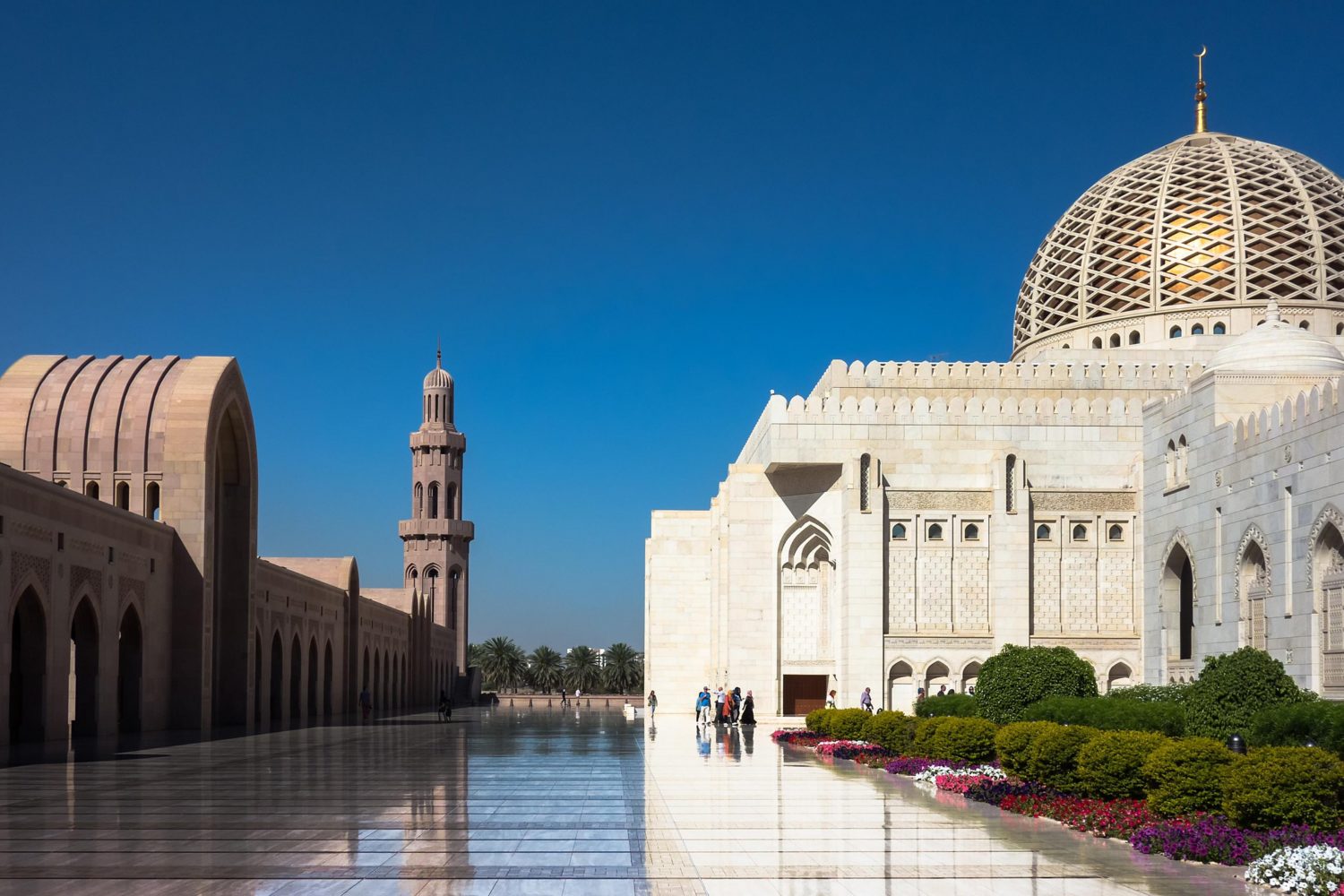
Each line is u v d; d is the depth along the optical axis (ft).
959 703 123.34
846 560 171.32
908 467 173.88
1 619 114.32
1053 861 53.52
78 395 164.04
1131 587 172.65
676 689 236.02
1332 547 113.70
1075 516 173.37
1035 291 228.02
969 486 173.78
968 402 174.91
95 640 137.28
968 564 172.65
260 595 184.85
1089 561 173.06
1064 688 114.11
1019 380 189.47
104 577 138.41
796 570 180.65
